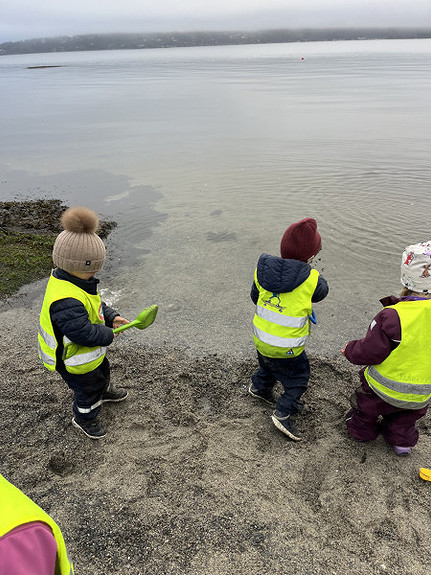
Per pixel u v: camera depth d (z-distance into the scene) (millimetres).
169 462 2941
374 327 2627
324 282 3020
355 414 3082
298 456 3004
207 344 4301
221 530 2467
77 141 13547
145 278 5598
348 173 9461
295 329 2959
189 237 6766
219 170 10031
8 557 924
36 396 3551
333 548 2385
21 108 20672
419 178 9000
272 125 14742
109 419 3342
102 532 2453
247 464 2930
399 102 18609
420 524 2518
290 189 8648
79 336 2613
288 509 2605
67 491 2719
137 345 4285
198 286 5375
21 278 5508
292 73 36000
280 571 2262
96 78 37500
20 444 3092
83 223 2559
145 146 12570
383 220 7105
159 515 2551
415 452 3045
